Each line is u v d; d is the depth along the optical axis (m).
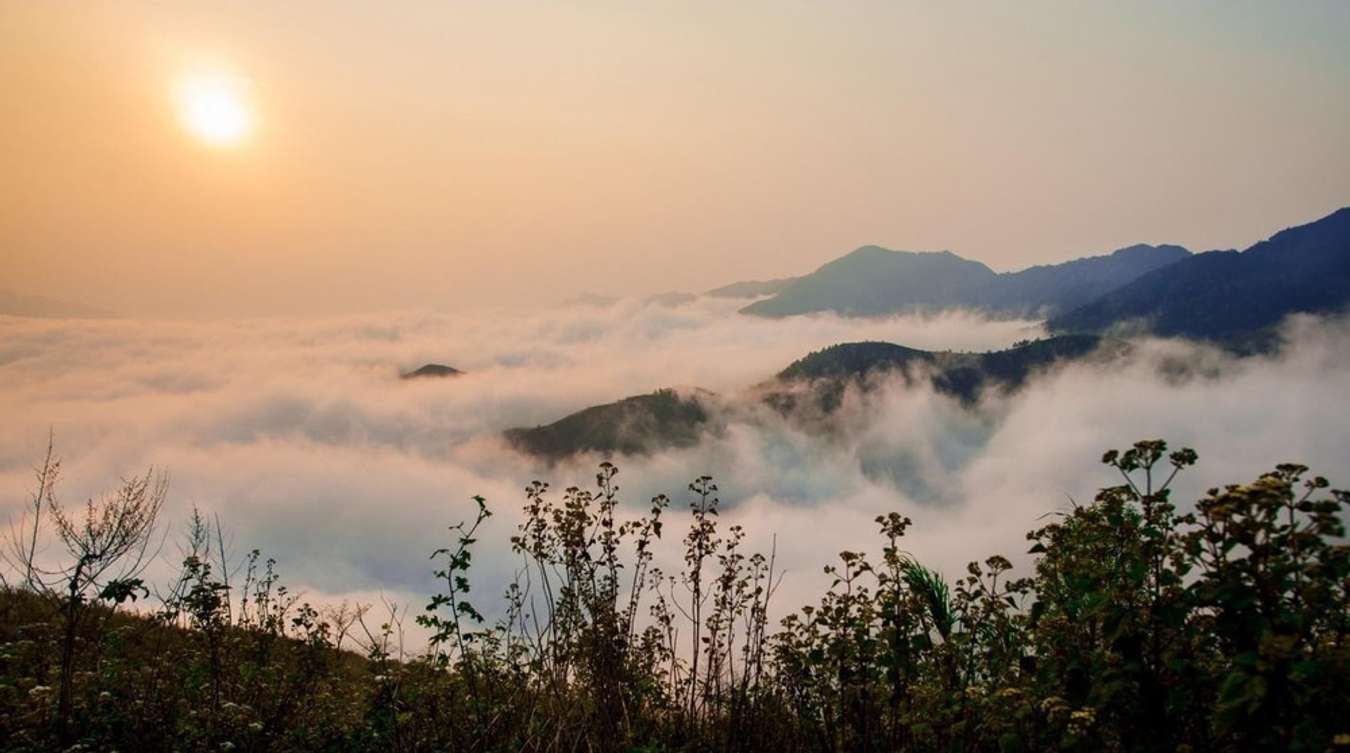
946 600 5.20
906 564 5.22
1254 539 2.96
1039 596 4.39
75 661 6.62
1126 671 3.42
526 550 5.65
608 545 5.61
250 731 5.73
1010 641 4.48
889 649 4.53
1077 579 3.83
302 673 6.55
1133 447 3.64
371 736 5.86
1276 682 2.91
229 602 6.32
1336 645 3.04
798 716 5.29
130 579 5.65
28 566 5.48
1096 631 3.96
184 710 5.93
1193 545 3.21
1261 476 3.01
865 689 4.77
